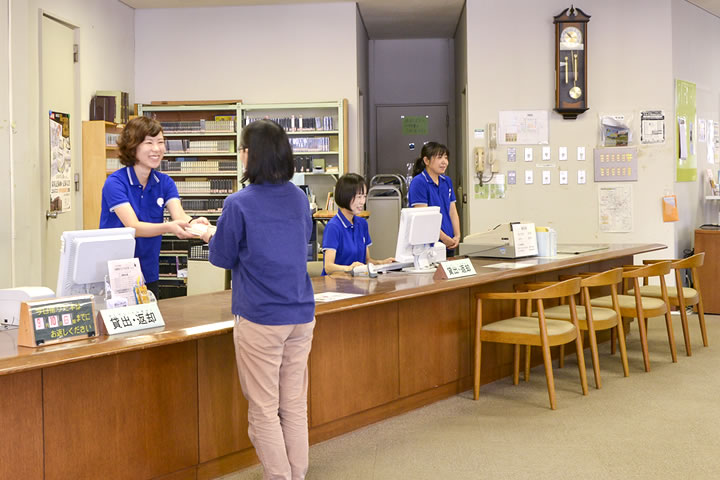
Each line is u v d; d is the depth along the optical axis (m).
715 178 8.94
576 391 4.55
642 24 7.54
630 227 7.59
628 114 7.57
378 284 4.05
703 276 7.54
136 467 2.82
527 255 5.40
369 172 10.02
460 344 4.56
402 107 10.21
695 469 3.21
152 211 3.74
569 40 7.43
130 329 2.79
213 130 7.88
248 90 8.03
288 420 2.86
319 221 7.65
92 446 2.67
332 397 3.67
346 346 3.74
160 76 8.12
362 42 8.81
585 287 4.50
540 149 7.62
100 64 7.35
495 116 7.64
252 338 2.70
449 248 5.48
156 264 3.80
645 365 5.06
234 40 8.04
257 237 2.63
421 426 3.89
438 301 4.38
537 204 7.65
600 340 6.11
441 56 10.12
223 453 3.17
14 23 5.70
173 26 8.09
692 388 4.60
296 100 7.99
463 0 8.00
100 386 2.69
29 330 2.51
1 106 5.61
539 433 3.74
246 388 2.77
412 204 5.33
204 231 3.29
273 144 2.68
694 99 8.23
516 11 7.60
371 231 8.14
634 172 7.57
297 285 2.74
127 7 7.95
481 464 3.31
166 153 7.89
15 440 2.44
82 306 2.66
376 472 3.23
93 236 2.79
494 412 4.13
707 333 6.48
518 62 7.61
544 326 4.10
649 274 5.07
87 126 6.97
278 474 2.77
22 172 5.82
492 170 7.61
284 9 7.98
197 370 3.04
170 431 2.94
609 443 3.57
